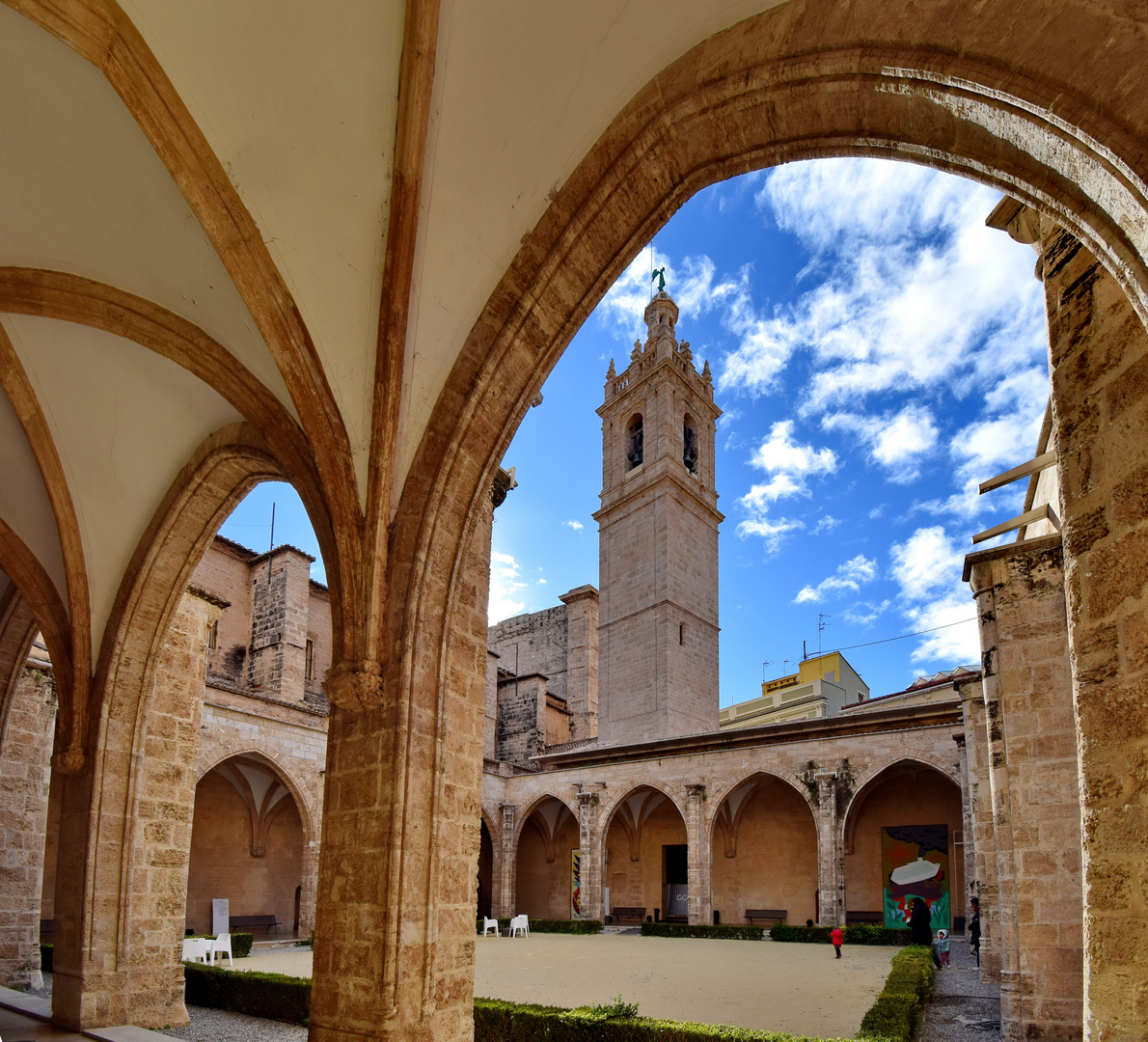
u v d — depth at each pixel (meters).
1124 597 3.81
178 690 13.10
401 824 7.41
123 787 12.03
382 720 7.79
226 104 7.13
